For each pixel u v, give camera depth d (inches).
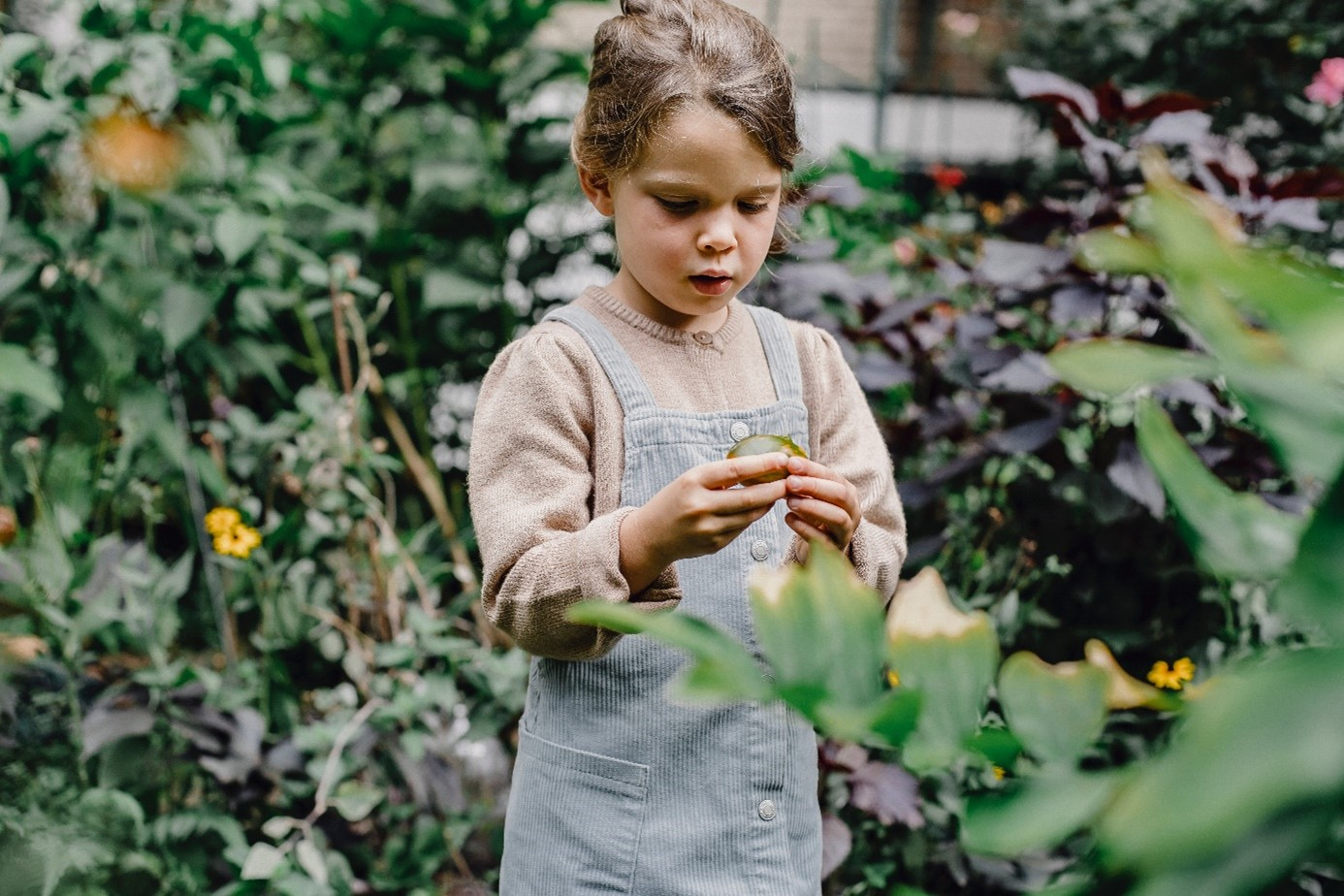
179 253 82.2
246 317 84.1
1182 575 66.8
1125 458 63.3
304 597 75.0
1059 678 14.4
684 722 42.2
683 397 44.4
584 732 42.8
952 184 116.0
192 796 71.0
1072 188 74.5
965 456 71.3
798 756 44.4
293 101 101.3
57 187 79.1
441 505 92.1
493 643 82.8
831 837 58.6
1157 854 9.7
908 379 73.5
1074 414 68.5
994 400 73.9
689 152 39.5
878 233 104.5
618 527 38.4
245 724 67.4
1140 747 61.6
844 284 79.6
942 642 14.5
